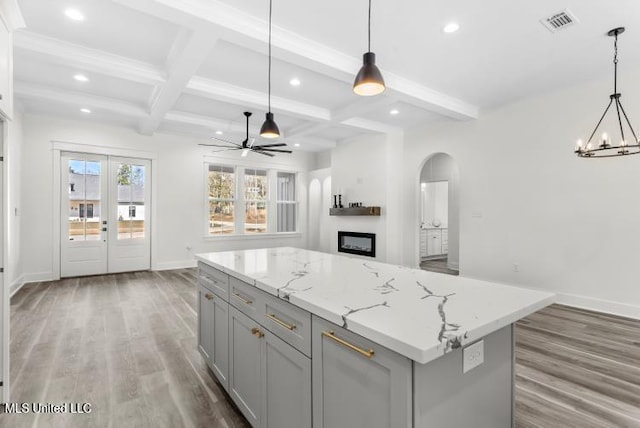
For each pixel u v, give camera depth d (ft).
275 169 26.63
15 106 15.58
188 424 5.92
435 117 18.07
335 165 24.45
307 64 10.53
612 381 7.38
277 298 4.86
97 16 8.94
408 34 9.62
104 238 19.56
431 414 3.22
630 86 11.98
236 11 8.60
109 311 12.59
